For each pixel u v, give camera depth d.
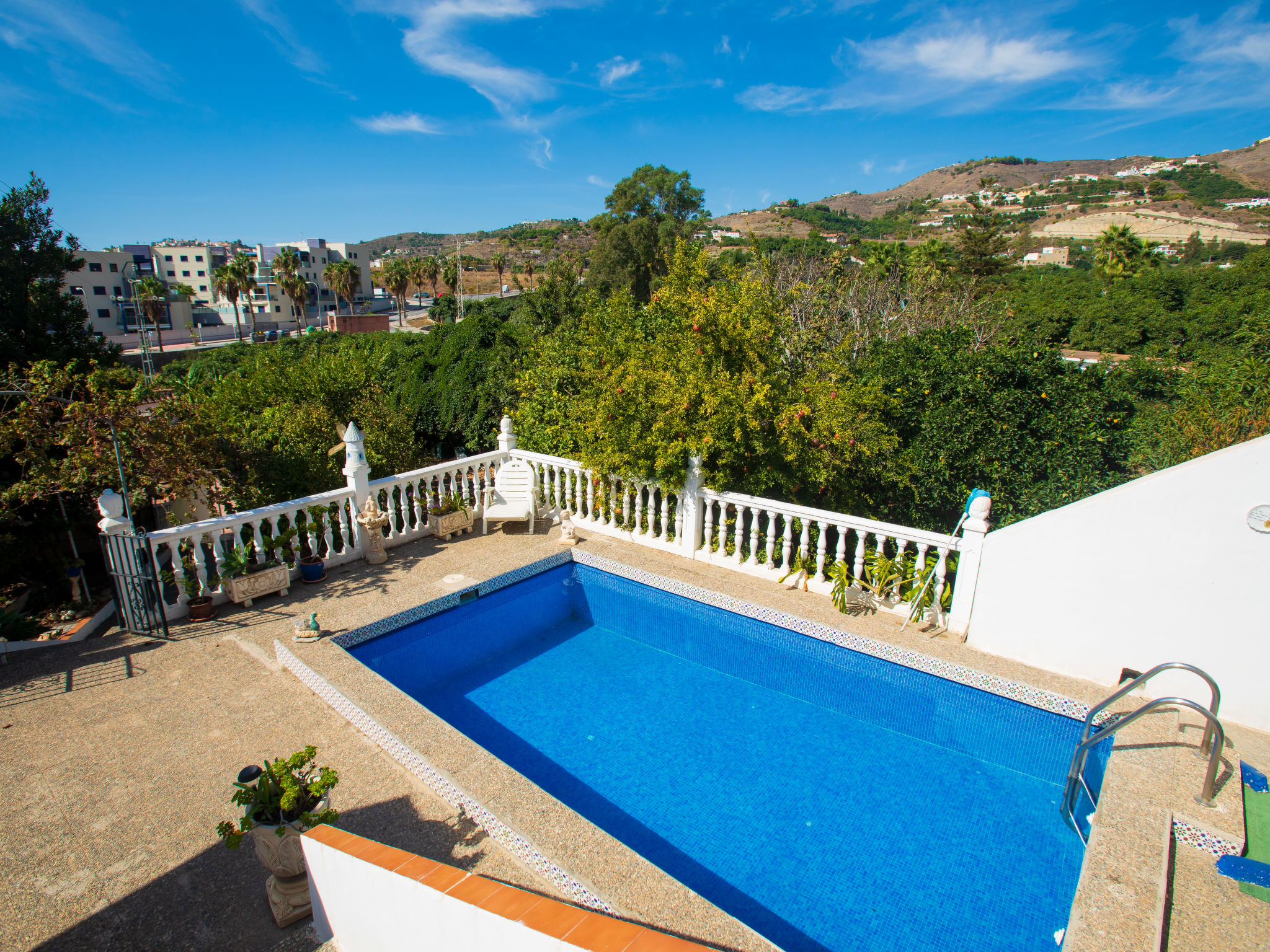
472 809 3.81
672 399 7.46
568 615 8.14
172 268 94.06
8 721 4.83
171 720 4.86
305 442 12.12
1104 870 3.23
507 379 19.31
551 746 5.43
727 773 5.11
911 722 5.62
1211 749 3.89
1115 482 9.54
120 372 8.96
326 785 3.30
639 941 2.19
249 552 6.98
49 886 3.47
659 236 48.16
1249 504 4.30
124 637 6.07
